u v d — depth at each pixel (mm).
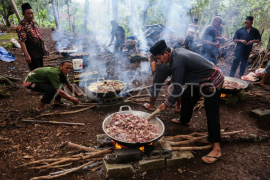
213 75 2434
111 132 2465
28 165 2455
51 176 2271
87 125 3389
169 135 3176
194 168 2512
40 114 3635
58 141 2941
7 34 10906
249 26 5320
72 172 2381
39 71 3412
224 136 2955
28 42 4156
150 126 2627
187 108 3252
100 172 2400
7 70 5902
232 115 3855
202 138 2826
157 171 2436
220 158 2682
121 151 2377
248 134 3139
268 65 5145
